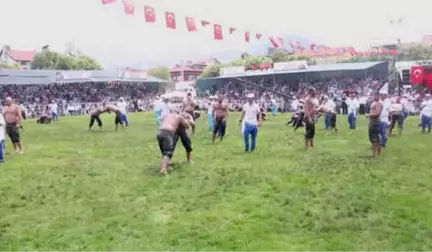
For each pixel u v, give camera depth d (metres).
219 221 7.65
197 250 6.39
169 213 8.19
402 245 6.48
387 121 15.82
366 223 7.43
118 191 9.89
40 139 20.67
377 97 13.97
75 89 62.41
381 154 14.43
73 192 9.85
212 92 62.84
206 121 31.45
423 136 19.97
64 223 7.70
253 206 8.48
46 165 13.31
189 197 9.26
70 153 15.77
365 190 9.53
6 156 15.32
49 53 87.56
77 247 6.60
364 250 6.31
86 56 91.94
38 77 55.00
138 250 6.43
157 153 15.40
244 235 6.94
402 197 8.96
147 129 25.58
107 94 63.16
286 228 7.27
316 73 56.38
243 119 15.57
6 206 8.78
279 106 43.84
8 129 16.05
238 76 59.03
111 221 7.76
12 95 54.22
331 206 8.41
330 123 22.62
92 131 24.72
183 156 14.45
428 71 40.72
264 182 10.47
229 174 11.44
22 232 7.29
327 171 11.61
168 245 6.61
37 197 9.45
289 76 57.59
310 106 15.92
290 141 18.30
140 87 69.81
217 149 16.05
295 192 9.46
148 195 9.48
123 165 13.13
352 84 52.84
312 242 6.64
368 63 53.16
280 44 23.92
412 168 11.95
